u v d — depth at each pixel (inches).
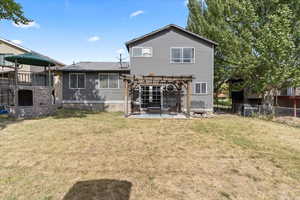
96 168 164.2
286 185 139.0
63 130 315.9
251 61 514.9
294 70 456.1
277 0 502.3
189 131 319.6
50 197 119.6
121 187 133.0
